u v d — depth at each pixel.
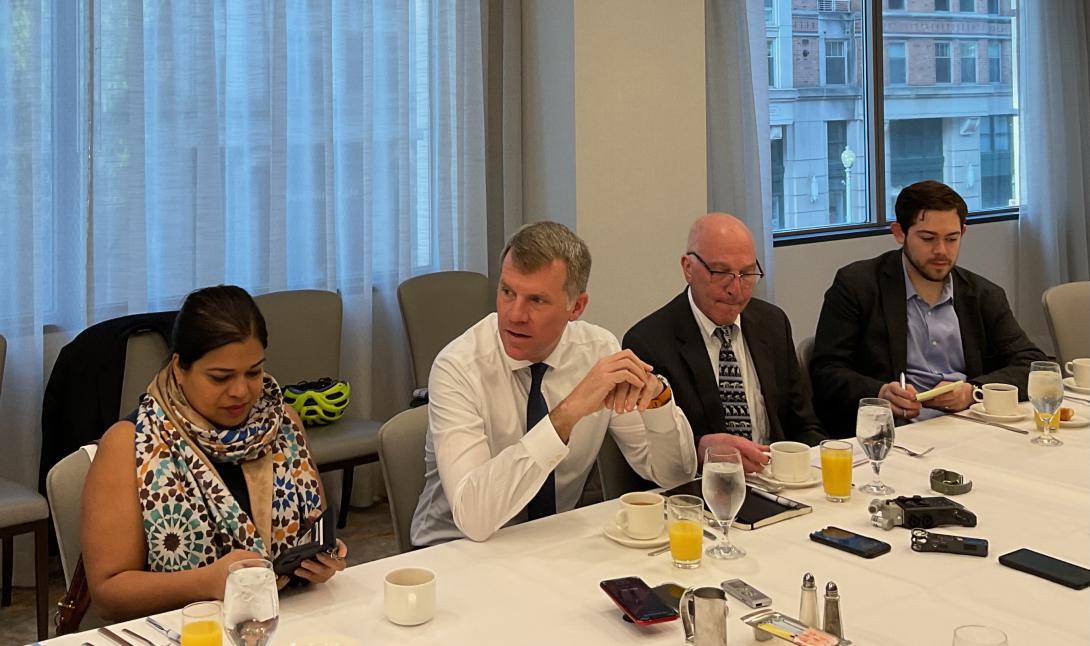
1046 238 6.35
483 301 4.38
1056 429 2.62
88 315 3.67
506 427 2.30
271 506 2.02
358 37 4.20
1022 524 1.99
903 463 2.39
